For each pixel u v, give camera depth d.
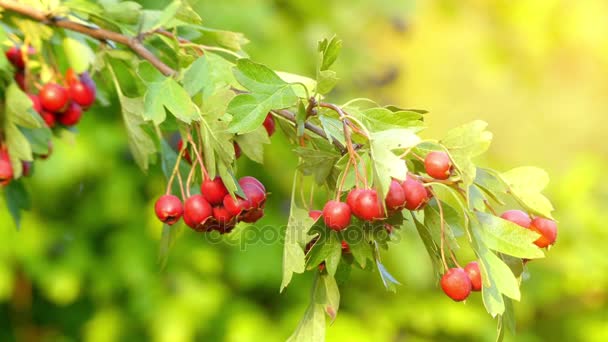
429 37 6.52
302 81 2.20
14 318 5.64
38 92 2.49
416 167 1.96
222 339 5.38
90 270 5.32
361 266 1.96
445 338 5.89
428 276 5.62
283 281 1.93
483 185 1.94
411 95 6.92
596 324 5.92
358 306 5.64
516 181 1.93
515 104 9.13
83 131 5.07
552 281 5.82
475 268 1.92
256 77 1.92
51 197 5.18
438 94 7.06
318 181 2.00
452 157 1.86
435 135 7.37
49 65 2.51
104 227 5.43
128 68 2.32
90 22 2.35
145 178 5.39
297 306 5.57
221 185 2.00
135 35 2.28
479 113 8.41
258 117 1.91
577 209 6.02
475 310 5.80
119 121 5.27
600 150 10.08
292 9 5.45
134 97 2.39
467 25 6.32
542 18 6.05
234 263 5.39
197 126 2.05
